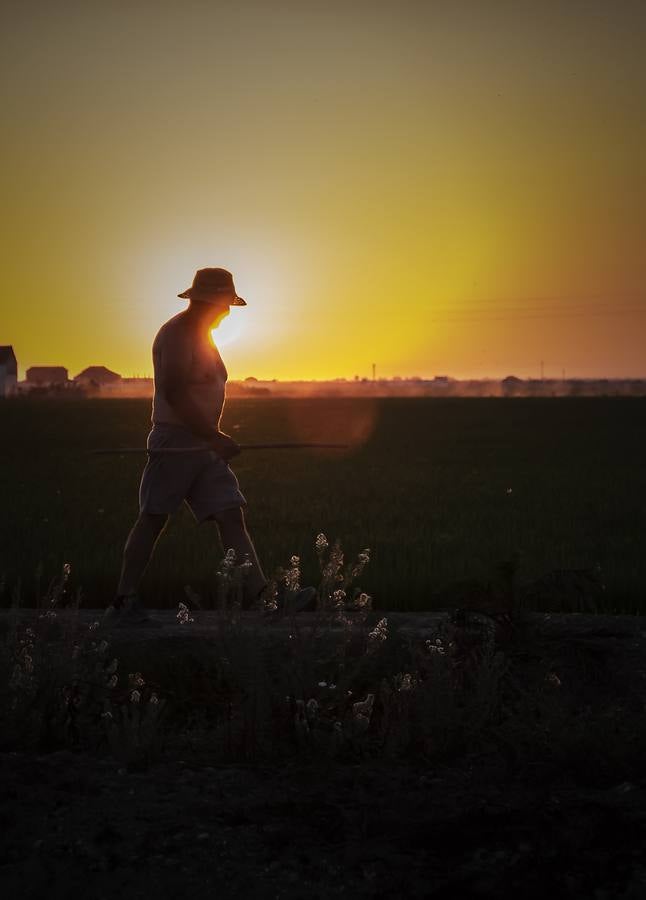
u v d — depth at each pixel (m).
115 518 22.16
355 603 8.55
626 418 85.25
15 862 5.64
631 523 21.89
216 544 18.08
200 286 11.98
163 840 5.91
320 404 127.19
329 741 7.57
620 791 6.73
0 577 13.67
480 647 8.80
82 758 7.36
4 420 79.38
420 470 36.44
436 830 6.10
